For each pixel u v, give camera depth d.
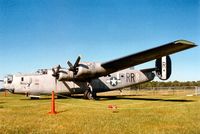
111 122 8.18
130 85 24.50
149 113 10.53
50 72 21.31
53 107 10.72
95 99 21.09
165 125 7.61
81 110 11.91
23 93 20.86
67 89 21.39
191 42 14.87
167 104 14.98
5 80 20.73
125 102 17.17
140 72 24.98
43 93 21.11
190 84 101.94
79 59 19.12
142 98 23.05
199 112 10.80
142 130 6.86
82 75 19.48
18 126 7.46
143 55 17.42
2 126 7.45
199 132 6.53
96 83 22.53
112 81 23.48
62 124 7.82
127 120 8.59
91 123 8.00
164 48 15.95
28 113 10.66
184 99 20.91
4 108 12.69
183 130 6.80
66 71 19.62
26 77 20.73
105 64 19.23
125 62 18.97
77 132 6.62
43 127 7.32
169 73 25.50
